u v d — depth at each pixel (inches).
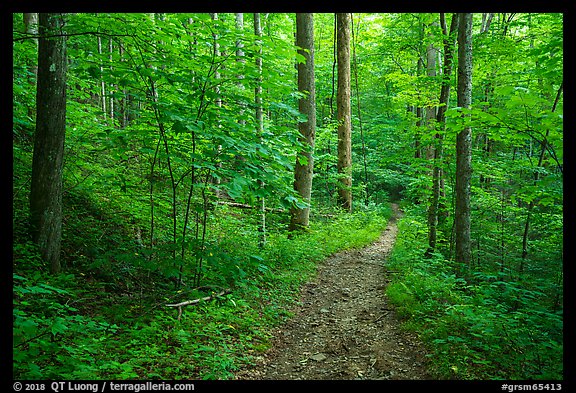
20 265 186.7
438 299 234.2
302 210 442.3
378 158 910.4
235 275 217.5
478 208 412.2
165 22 199.6
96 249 237.9
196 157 200.4
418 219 556.4
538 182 188.5
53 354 137.9
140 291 221.6
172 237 295.7
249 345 187.5
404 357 176.9
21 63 306.3
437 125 319.3
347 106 581.0
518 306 253.1
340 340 201.9
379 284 300.2
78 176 301.1
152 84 209.0
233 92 255.0
